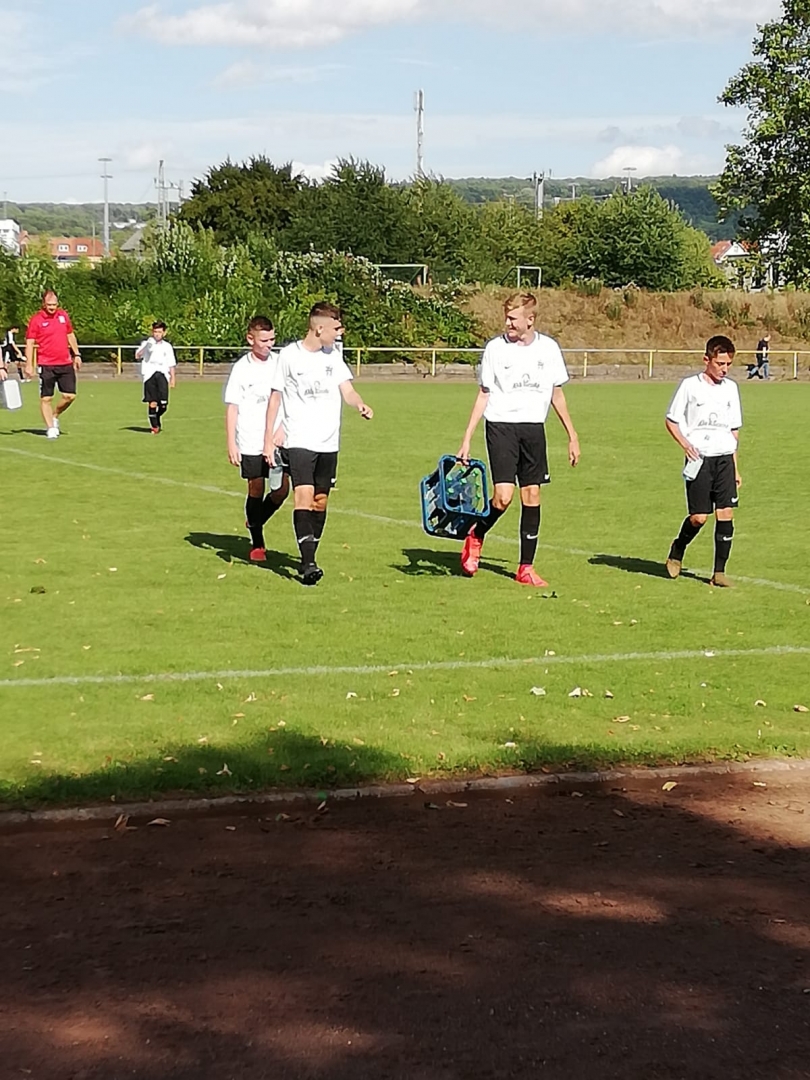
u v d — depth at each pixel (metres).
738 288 65.25
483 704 6.78
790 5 56.19
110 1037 3.61
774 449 21.69
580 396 36.94
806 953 4.14
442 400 33.50
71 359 21.48
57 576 10.19
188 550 11.48
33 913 4.38
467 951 4.12
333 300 49.81
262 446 10.74
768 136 56.19
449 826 5.20
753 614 9.18
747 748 6.15
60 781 5.48
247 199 74.25
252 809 5.32
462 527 10.42
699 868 4.82
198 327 46.09
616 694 7.04
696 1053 3.55
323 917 4.36
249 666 7.50
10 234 73.94
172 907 4.43
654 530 13.16
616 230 75.75
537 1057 3.52
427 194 72.19
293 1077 3.42
